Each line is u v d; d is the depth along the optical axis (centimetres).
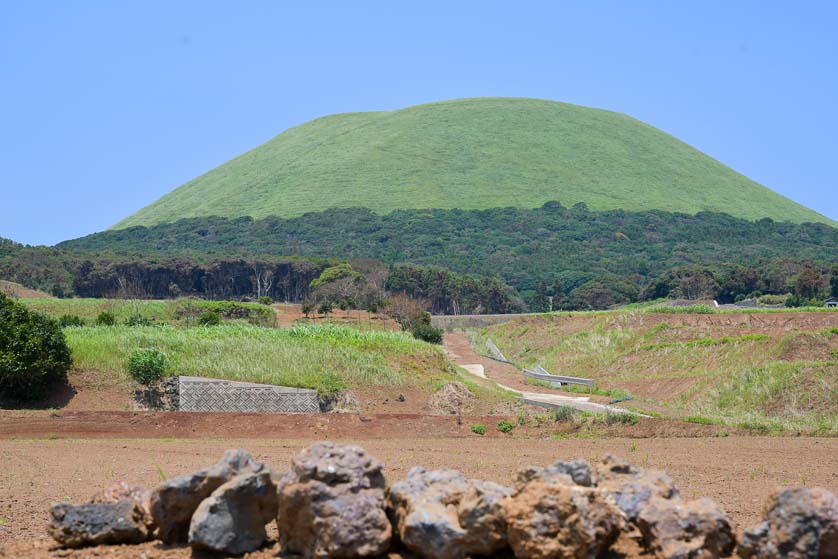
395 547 1095
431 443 2977
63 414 3275
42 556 1161
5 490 1827
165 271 14100
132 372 3822
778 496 1016
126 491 1277
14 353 3562
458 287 13612
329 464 1076
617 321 6962
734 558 1065
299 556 1095
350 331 5028
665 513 1052
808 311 6425
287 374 3984
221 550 1127
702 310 6794
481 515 1020
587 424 3297
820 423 3400
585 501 1000
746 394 4044
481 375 5516
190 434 3225
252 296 14362
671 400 4422
